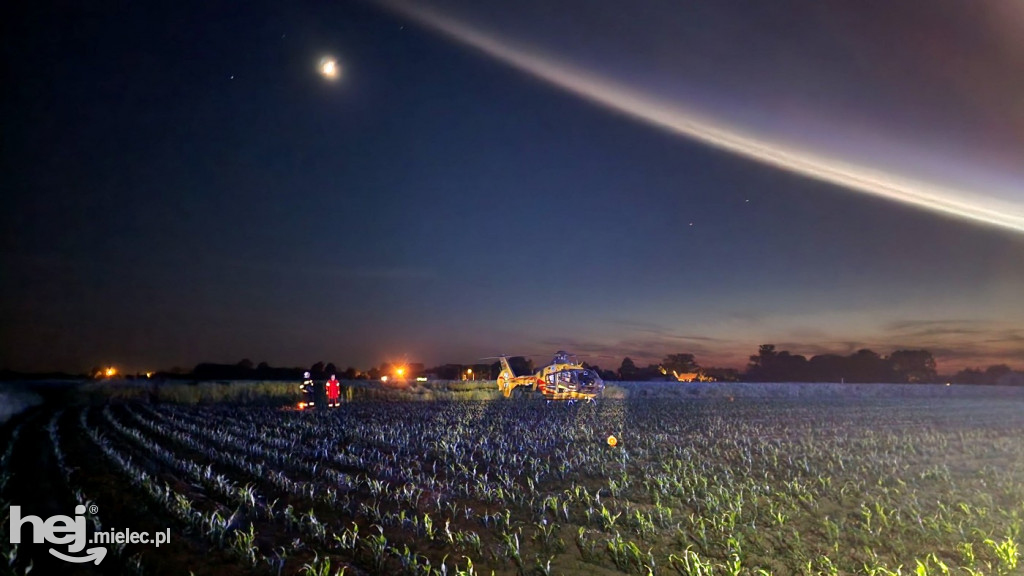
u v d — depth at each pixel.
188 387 40.00
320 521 10.63
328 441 19.91
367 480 13.21
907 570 8.78
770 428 25.69
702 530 9.86
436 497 12.39
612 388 54.84
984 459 18.78
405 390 48.38
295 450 17.69
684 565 8.52
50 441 19.09
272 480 13.57
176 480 13.30
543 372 42.31
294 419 27.03
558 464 16.38
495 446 19.19
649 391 60.34
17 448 17.66
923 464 17.36
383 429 22.88
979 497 13.27
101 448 17.55
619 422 26.89
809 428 25.98
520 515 11.26
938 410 39.38
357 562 8.62
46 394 37.97
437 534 9.96
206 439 19.91
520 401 41.41
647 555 9.02
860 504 12.49
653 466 15.91
